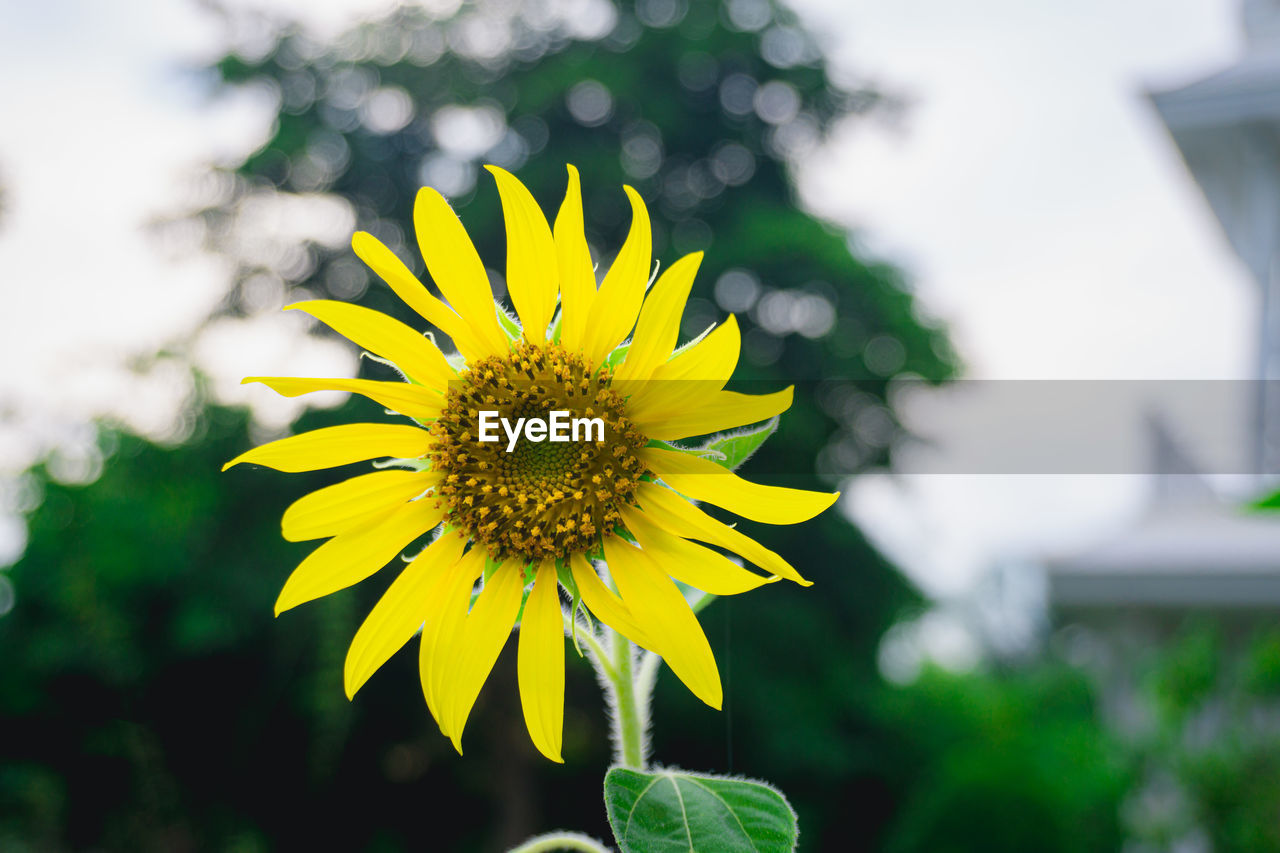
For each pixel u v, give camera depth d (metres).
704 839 1.36
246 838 11.11
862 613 15.30
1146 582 14.45
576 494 1.56
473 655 1.55
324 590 1.56
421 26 16.45
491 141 16.09
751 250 15.28
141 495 10.84
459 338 1.62
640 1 17.59
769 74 17.80
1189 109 12.57
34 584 10.33
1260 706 12.72
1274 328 12.48
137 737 10.39
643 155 16.78
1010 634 24.73
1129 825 12.45
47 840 10.25
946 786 11.18
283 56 16.08
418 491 1.61
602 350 1.63
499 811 13.60
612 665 1.61
